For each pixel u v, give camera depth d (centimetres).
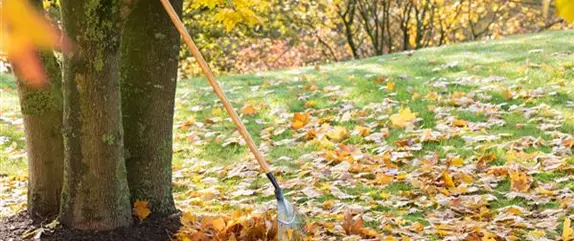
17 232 448
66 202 445
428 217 497
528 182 551
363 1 1739
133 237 438
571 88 813
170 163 485
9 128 797
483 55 1023
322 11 1888
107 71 421
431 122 743
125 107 467
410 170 612
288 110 836
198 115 842
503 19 2083
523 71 899
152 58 460
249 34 1691
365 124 758
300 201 550
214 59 1761
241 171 644
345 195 547
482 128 700
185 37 410
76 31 410
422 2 1706
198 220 482
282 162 660
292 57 2000
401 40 1989
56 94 466
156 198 475
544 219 480
